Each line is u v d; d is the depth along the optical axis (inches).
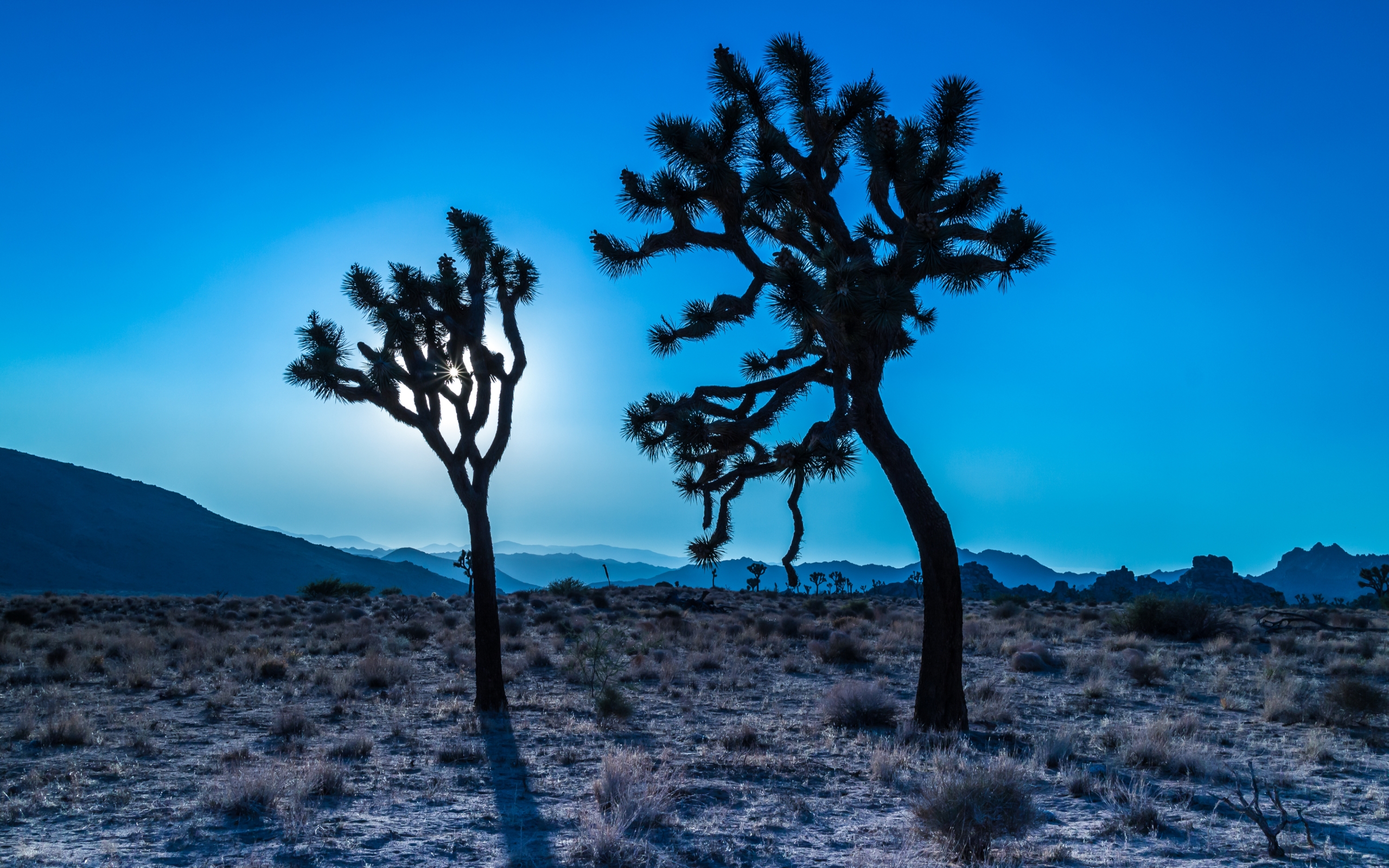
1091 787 371.2
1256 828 321.1
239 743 474.6
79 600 1978.3
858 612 1615.4
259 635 1155.3
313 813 324.5
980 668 892.6
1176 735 501.7
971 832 279.4
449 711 584.7
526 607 1697.8
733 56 519.8
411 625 1206.9
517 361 630.5
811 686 735.7
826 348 527.2
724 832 305.4
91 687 689.0
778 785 376.8
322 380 592.1
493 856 278.4
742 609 1798.7
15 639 973.8
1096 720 584.7
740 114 504.1
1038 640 1171.9
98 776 388.5
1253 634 1282.0
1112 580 4170.8
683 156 500.1
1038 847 289.0
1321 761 451.2
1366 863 281.6
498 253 632.4
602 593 2005.4
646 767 384.5
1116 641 1127.0
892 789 373.1
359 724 538.0
